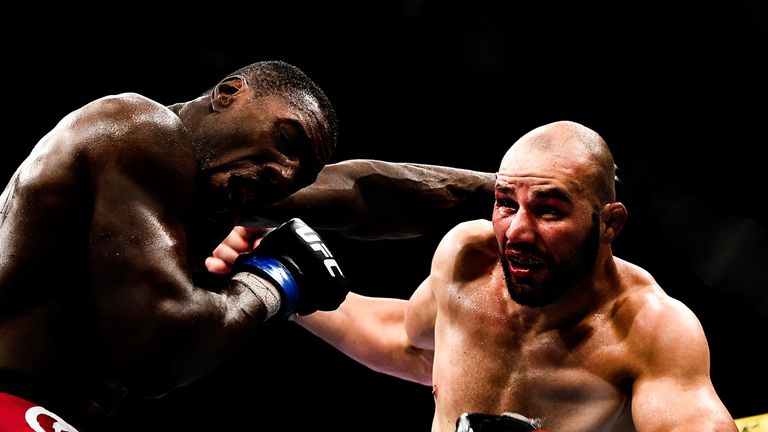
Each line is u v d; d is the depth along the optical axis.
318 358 6.02
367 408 6.00
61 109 5.86
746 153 6.11
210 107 2.36
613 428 2.50
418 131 6.30
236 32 5.91
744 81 6.04
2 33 5.61
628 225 6.08
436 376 2.70
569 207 2.35
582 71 6.14
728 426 2.23
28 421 2.07
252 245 2.94
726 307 5.81
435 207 3.01
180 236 2.21
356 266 5.94
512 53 6.09
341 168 2.95
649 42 6.04
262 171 2.31
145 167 2.15
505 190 2.41
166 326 2.09
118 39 5.79
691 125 6.18
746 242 5.81
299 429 5.90
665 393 2.32
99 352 2.25
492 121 6.29
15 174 2.30
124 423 5.73
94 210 2.12
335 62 6.09
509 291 2.47
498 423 2.39
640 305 2.47
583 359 2.47
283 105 2.33
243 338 2.26
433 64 6.11
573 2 5.95
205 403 5.84
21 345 2.15
